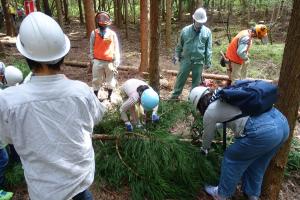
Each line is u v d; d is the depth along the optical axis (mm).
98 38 5125
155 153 3420
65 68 7359
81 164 1944
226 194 3143
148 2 6383
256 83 2859
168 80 6625
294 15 2768
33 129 1766
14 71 3312
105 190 3361
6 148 3324
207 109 2992
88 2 7902
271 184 3387
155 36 3951
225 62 5875
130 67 7301
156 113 3842
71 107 1825
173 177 3471
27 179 1902
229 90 2795
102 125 3900
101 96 5727
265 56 8625
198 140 3801
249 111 2752
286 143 3186
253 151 2826
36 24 1751
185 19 13969
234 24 13086
